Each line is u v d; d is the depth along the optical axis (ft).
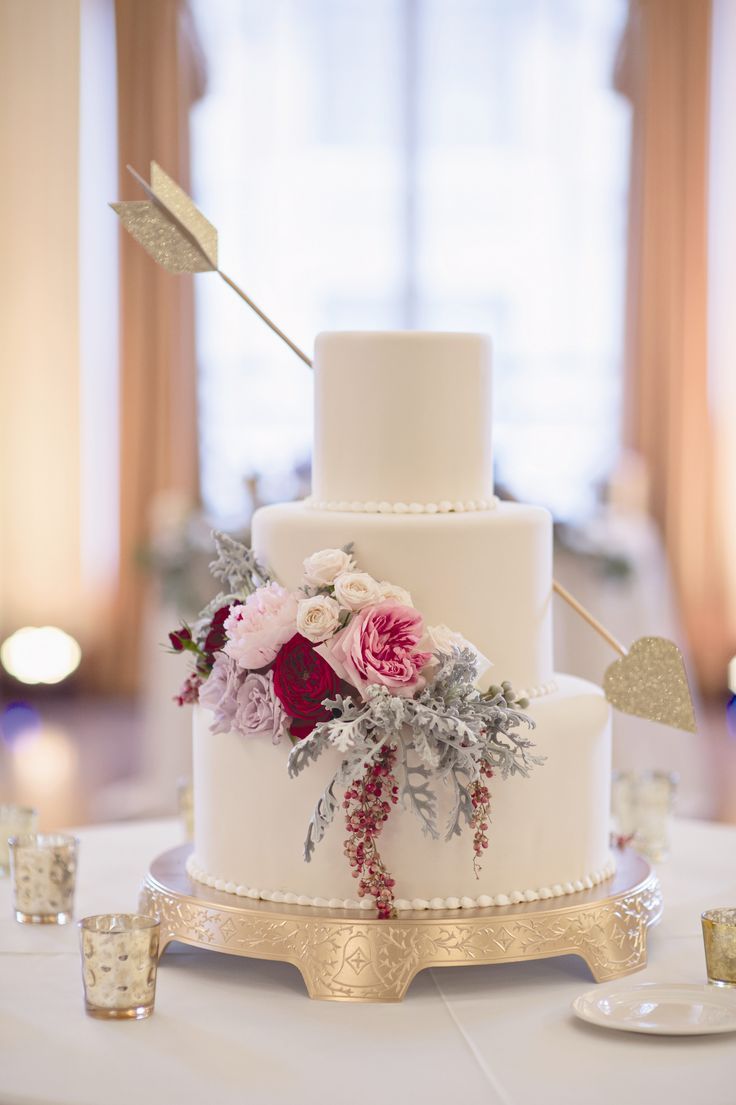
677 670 6.98
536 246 25.88
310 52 25.46
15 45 24.82
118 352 25.44
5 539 25.59
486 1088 4.85
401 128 25.66
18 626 25.80
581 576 15.83
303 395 25.82
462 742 5.78
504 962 5.82
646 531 16.74
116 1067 5.05
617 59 25.34
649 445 25.64
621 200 25.63
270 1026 5.51
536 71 25.59
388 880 5.92
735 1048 5.26
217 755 6.46
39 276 25.22
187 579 15.34
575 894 6.40
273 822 6.22
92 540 25.76
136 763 20.56
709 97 25.11
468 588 6.32
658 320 25.46
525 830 6.23
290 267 25.77
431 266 25.95
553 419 26.03
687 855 8.47
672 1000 5.74
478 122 25.71
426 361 6.50
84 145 25.05
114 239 25.26
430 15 25.52
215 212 25.55
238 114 25.44
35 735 22.84
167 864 7.07
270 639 6.07
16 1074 4.97
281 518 6.47
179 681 15.96
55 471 25.54
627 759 15.83
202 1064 5.08
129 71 24.88
